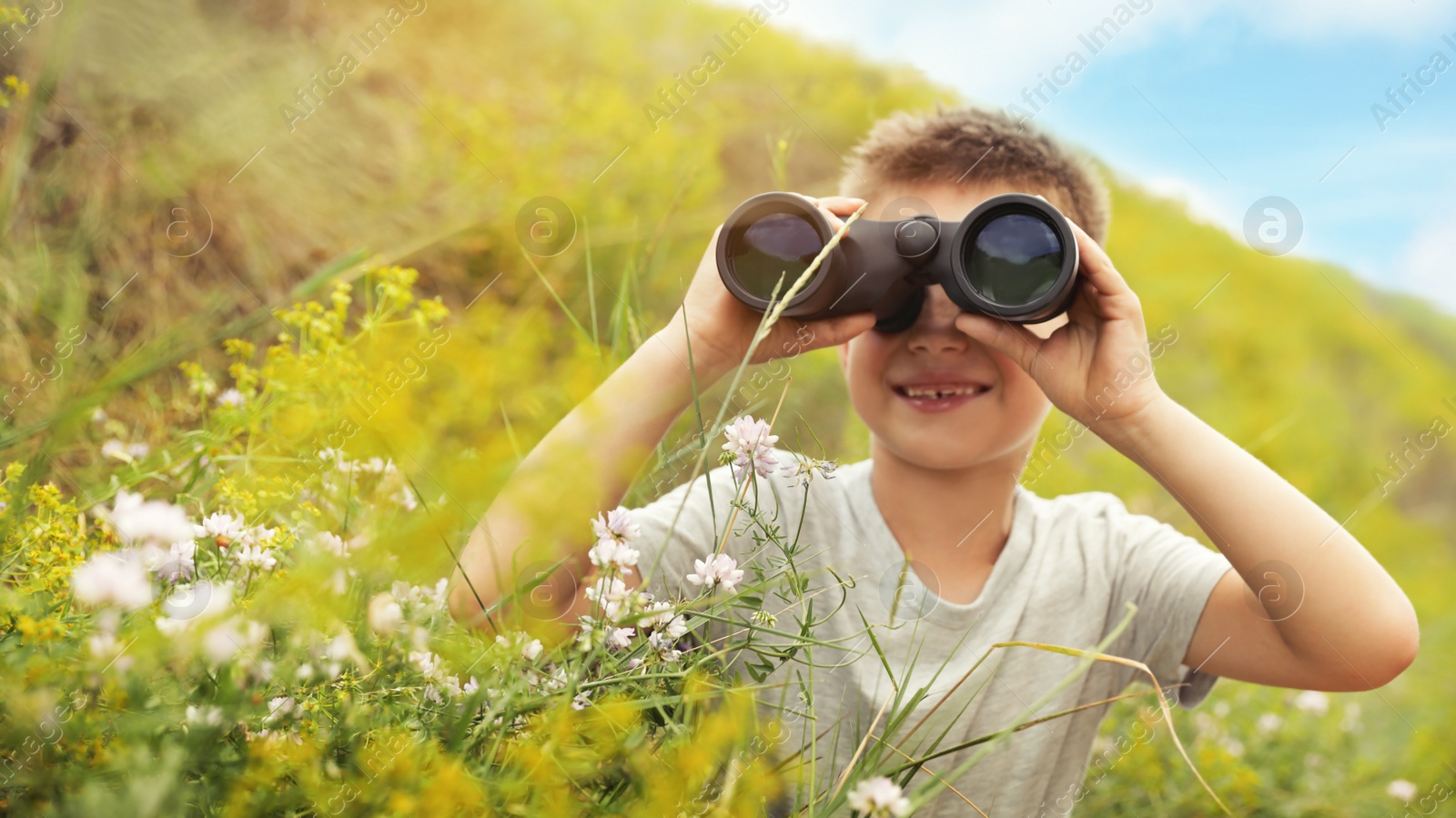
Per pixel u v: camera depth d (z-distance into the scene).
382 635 0.74
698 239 2.59
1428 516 3.85
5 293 1.39
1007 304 1.21
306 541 0.75
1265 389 3.97
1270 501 1.19
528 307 1.89
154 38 1.97
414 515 0.81
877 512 1.43
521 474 0.72
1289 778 2.22
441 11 2.76
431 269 2.09
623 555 0.89
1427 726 2.66
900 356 1.37
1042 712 1.32
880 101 3.15
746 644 0.90
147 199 1.81
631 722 0.72
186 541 0.81
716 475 1.46
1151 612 1.41
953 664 1.31
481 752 0.77
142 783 0.55
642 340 1.55
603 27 3.23
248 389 1.26
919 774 1.06
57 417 0.92
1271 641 1.29
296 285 2.01
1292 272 4.33
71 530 0.90
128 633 0.63
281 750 0.65
